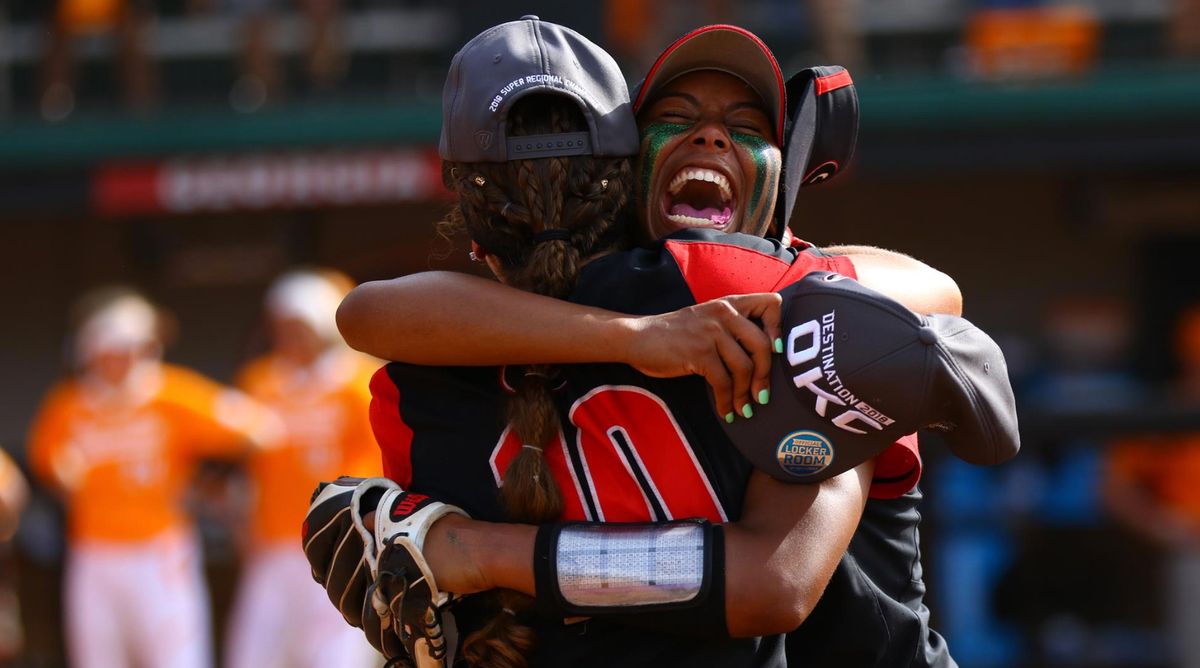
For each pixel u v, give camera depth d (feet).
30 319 102.83
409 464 21.74
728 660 19.90
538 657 20.49
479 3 91.97
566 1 89.71
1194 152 86.02
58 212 90.99
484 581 20.03
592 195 21.08
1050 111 85.56
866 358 18.54
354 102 90.89
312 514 22.39
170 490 71.51
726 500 20.03
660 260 20.75
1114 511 63.36
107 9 94.99
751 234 22.75
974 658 61.67
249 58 94.53
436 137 87.81
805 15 91.61
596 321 19.88
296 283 70.85
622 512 20.11
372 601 20.83
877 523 21.84
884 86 86.28
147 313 72.84
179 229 100.68
